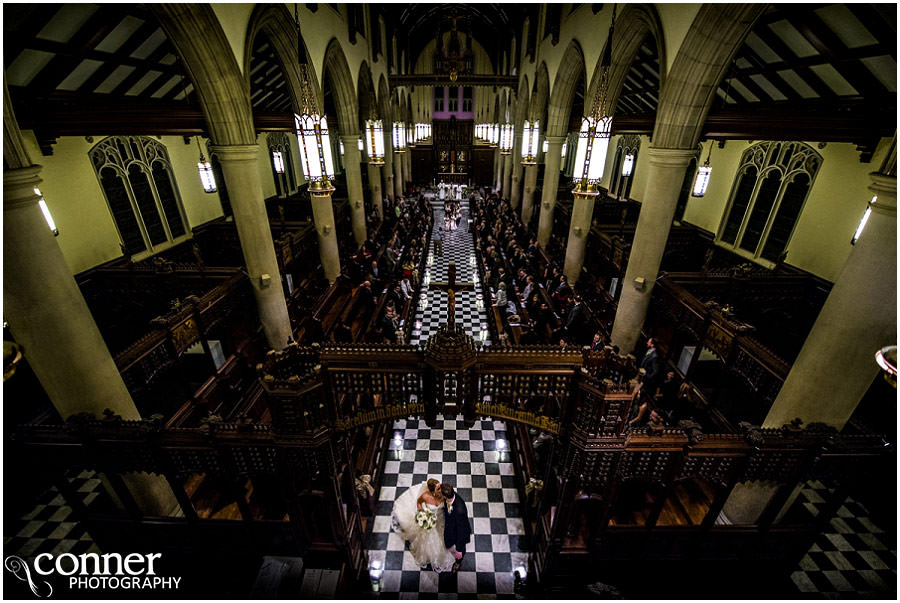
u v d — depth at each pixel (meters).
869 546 6.39
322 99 11.55
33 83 7.91
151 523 5.85
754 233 13.36
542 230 17.12
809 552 6.30
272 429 4.86
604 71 5.80
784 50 8.45
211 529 5.86
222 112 7.50
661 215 8.02
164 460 5.17
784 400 5.63
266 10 8.30
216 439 4.91
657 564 5.94
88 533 6.31
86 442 5.00
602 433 4.61
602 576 5.95
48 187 10.48
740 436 4.83
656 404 8.14
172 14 6.19
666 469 5.00
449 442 8.28
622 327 9.16
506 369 4.58
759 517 5.66
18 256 4.49
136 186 13.40
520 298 11.98
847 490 5.16
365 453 7.14
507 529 6.68
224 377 8.62
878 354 3.12
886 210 4.28
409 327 11.70
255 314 10.34
